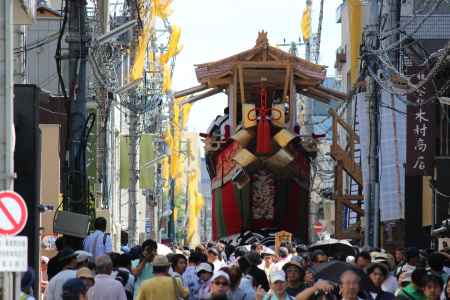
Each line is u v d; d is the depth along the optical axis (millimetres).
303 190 55250
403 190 44156
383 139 44156
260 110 53500
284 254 33719
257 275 23625
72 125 33625
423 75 37750
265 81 54781
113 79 53500
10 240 17391
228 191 54906
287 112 55062
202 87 57219
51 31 59594
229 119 55969
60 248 29938
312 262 27703
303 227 55562
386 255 27703
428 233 40344
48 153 44312
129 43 56969
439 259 24609
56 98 52438
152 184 73438
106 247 30484
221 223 55969
